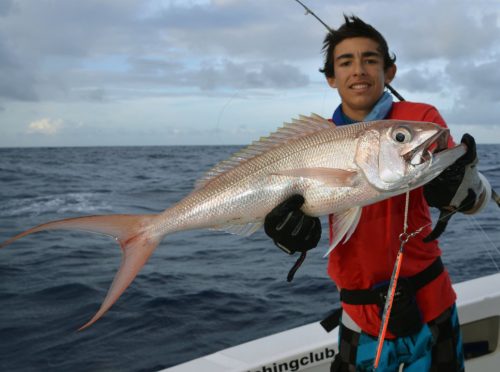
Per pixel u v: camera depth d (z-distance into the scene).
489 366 3.45
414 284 2.46
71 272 7.93
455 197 2.13
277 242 2.33
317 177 2.29
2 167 41.09
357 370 2.61
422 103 2.57
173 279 7.29
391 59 2.71
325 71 2.82
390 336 2.47
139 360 4.76
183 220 2.44
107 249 9.66
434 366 2.51
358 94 2.54
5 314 6.01
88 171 36.56
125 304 6.23
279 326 5.43
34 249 9.64
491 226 10.52
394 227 2.46
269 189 2.38
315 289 6.52
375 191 2.27
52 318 5.88
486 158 42.00
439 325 2.50
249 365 3.18
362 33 2.53
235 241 10.03
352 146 2.29
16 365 4.72
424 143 2.17
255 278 7.20
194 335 5.28
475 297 3.51
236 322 5.58
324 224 10.84
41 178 29.67
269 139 2.45
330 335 3.44
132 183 25.62
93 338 5.28
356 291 2.56
